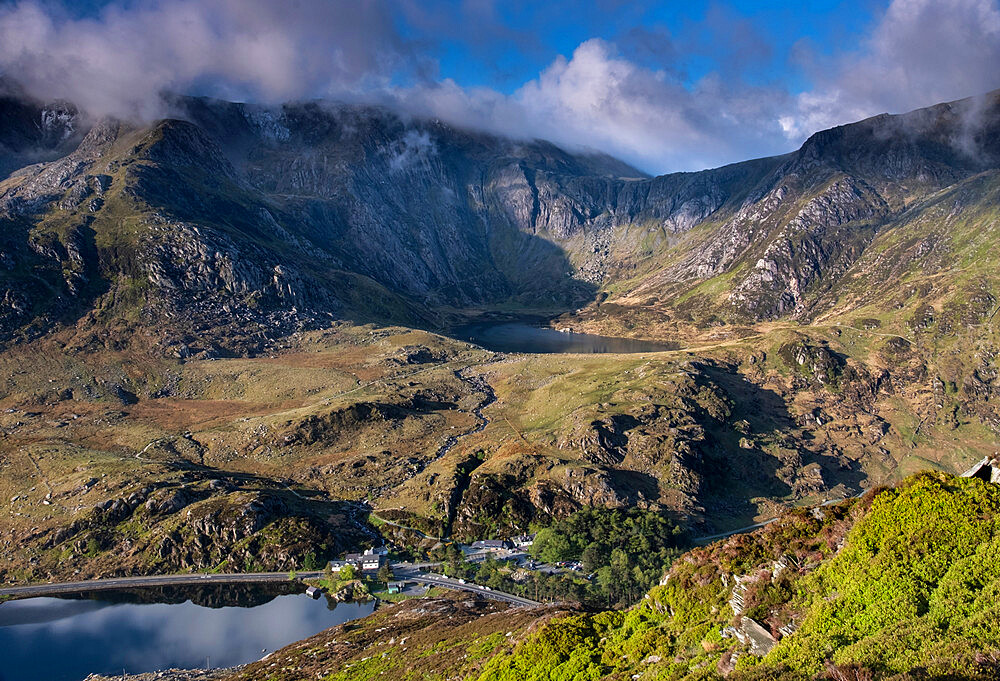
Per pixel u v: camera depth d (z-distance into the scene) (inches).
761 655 1860.2
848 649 1684.3
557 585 6190.9
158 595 6466.5
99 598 6412.4
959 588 1742.1
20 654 5467.5
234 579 6722.4
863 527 2126.0
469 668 3041.3
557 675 2453.2
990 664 1475.1
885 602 1800.0
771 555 2319.1
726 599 2274.9
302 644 4987.7
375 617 5497.1
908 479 2224.4
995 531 1888.5
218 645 5551.2
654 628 2416.3
